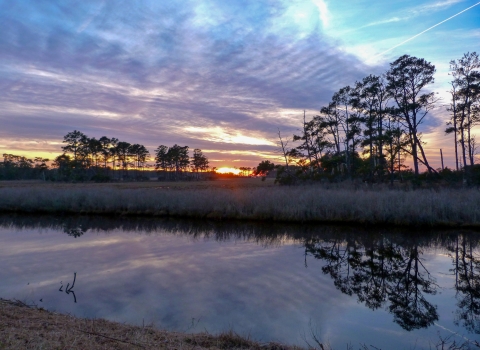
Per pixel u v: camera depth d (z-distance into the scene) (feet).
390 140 106.11
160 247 43.37
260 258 38.04
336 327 20.95
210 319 21.36
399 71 103.04
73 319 18.34
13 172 283.79
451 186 89.20
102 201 79.15
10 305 20.06
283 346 16.51
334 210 62.90
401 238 50.31
